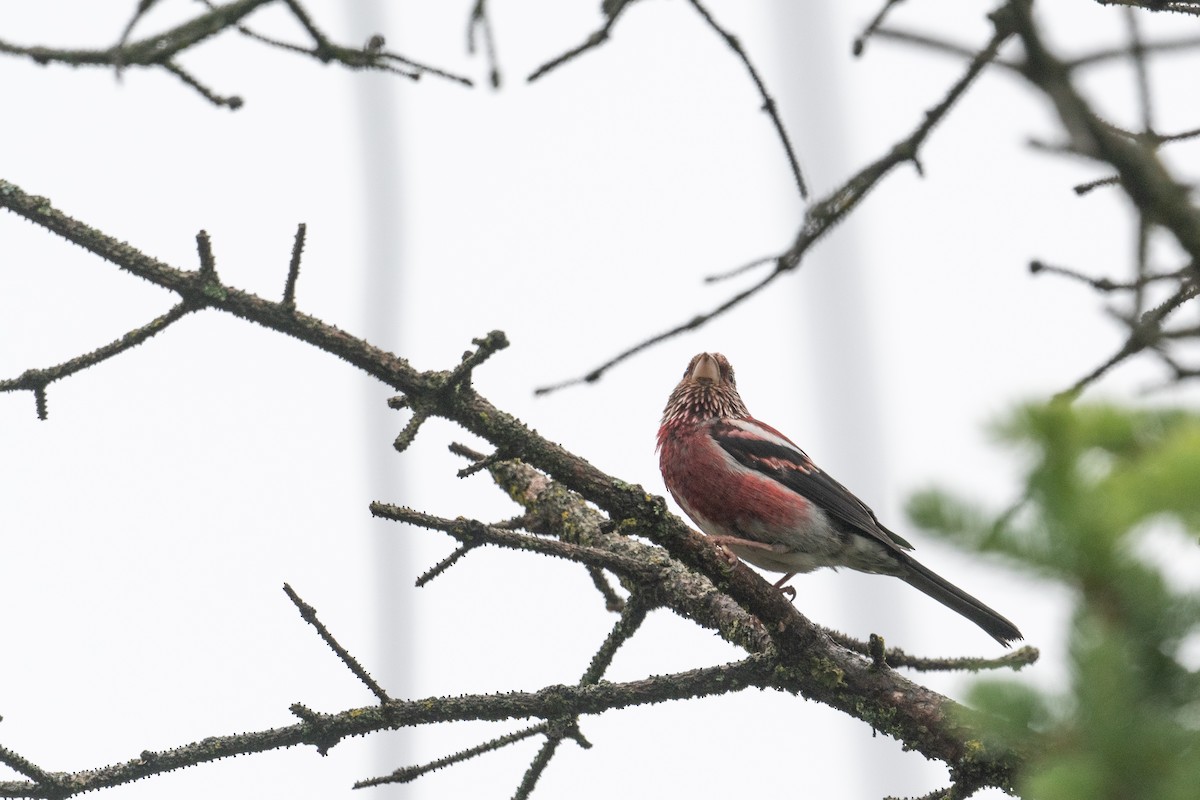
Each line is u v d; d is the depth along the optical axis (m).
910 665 9.57
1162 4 6.68
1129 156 5.47
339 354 9.14
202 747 9.25
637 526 8.87
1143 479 2.73
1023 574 2.85
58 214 9.31
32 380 9.09
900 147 6.76
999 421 2.87
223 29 7.46
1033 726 3.06
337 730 9.16
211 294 9.11
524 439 9.00
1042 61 5.38
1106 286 7.18
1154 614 2.82
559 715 9.44
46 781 9.05
